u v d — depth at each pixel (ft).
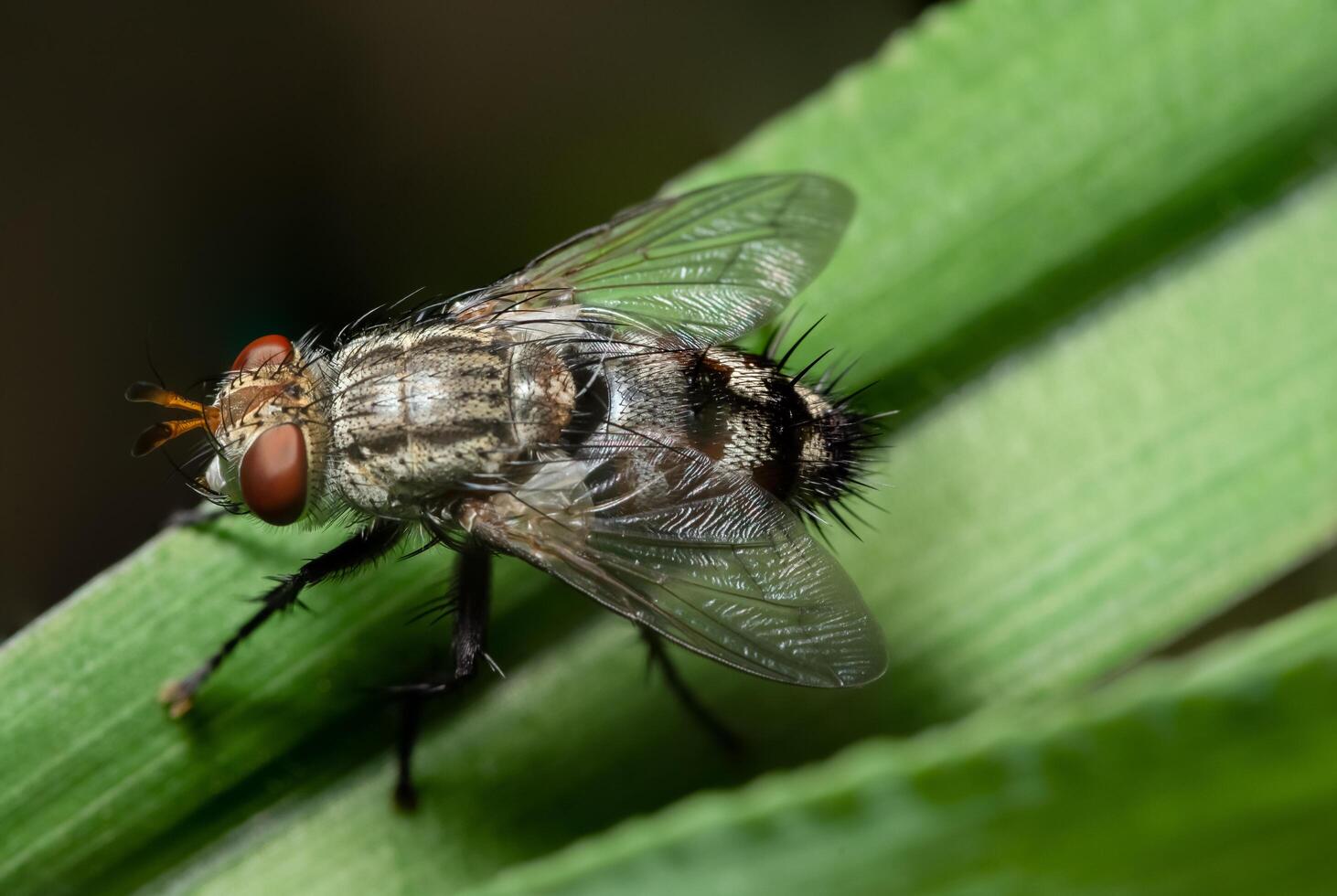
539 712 0.23
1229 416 0.23
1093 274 0.23
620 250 0.24
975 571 0.23
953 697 0.23
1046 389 0.23
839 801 0.21
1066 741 0.21
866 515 0.23
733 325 0.24
